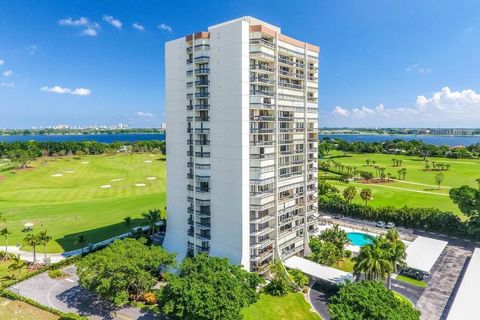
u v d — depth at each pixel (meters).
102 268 50.75
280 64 63.91
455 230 85.00
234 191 59.12
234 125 57.69
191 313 44.06
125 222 92.56
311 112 74.06
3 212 101.00
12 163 195.12
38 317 50.06
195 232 65.38
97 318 50.12
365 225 94.00
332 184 145.12
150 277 54.31
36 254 72.69
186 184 66.19
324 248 66.44
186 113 64.50
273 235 65.25
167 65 66.50
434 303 54.78
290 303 54.62
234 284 47.97
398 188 135.50
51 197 119.62
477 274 59.22
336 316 39.28
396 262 54.59
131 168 183.50
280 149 65.75
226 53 57.59
